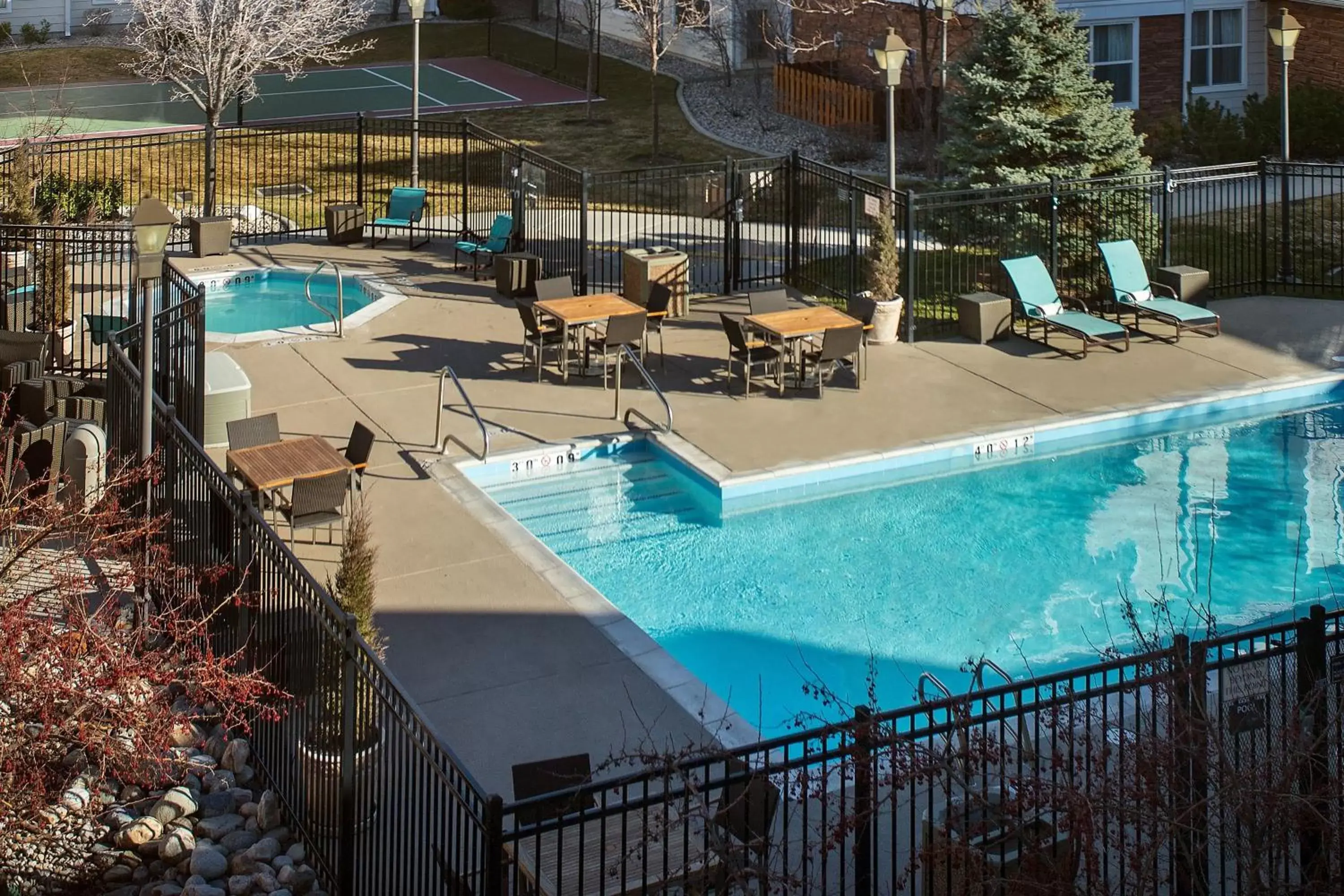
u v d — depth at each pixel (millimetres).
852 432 16297
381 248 23469
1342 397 17969
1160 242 21516
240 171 28203
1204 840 7773
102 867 8891
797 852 8867
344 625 8508
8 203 20297
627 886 7703
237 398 15320
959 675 11805
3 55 39562
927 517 14820
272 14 27453
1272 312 20375
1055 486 15516
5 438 12875
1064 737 8406
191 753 10031
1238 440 16672
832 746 10578
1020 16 21562
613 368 18203
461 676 11320
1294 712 7344
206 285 21828
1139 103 31219
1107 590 13211
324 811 8906
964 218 21188
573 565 13773
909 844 8852
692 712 10898
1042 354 18797
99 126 31594
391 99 35812
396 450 15625
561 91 36625
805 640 12422
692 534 14430
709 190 24594
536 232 22406
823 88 31844
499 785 9914
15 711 8648
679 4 36312
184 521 11336
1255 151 27672
